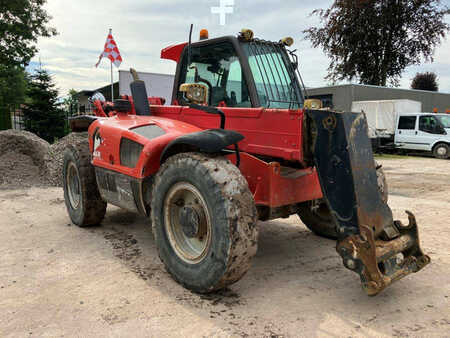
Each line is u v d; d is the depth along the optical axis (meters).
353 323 2.38
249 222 2.52
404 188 7.81
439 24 23.45
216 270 2.53
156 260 3.45
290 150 2.79
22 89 33.75
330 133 2.62
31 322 2.35
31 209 5.40
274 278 3.08
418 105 17.52
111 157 3.72
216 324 2.34
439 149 14.98
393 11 23.48
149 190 3.35
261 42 3.45
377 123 16.86
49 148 7.90
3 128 13.59
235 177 2.57
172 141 2.87
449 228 4.58
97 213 4.37
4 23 15.06
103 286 2.88
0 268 3.22
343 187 2.58
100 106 4.72
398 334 2.25
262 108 2.97
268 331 2.27
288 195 2.99
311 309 2.55
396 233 2.78
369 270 2.43
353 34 23.95
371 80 25.55
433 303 2.65
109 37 14.97
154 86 16.06
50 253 3.61
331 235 4.11
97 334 2.22
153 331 2.25
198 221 2.70
